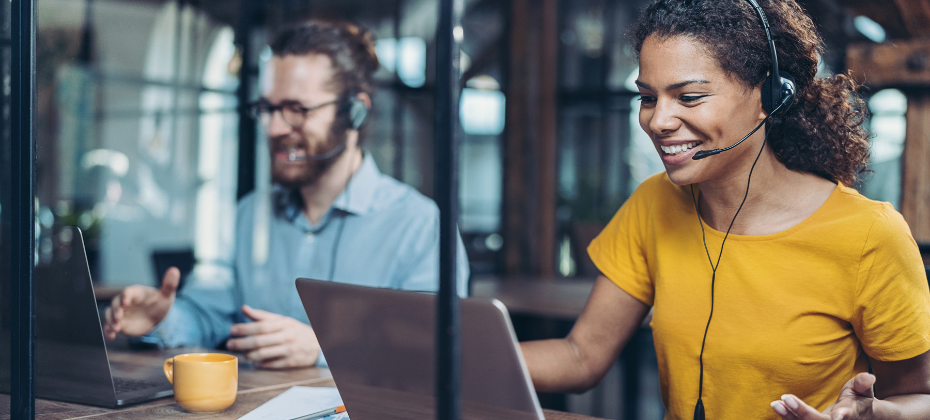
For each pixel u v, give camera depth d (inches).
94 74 267.7
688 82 37.4
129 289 56.7
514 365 30.5
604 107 284.2
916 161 139.3
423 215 69.5
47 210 239.9
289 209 72.5
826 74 44.1
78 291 43.4
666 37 38.1
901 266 39.2
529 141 287.4
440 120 26.5
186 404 41.5
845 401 33.9
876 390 42.4
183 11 262.2
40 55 257.3
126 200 268.2
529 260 286.7
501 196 292.0
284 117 65.4
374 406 34.8
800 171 42.5
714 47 37.3
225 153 263.6
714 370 43.1
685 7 38.5
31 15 37.2
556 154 290.0
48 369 45.4
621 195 285.3
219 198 264.2
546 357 47.7
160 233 266.4
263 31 227.6
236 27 238.1
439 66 26.5
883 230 39.1
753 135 39.9
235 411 42.1
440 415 26.8
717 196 42.7
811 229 40.6
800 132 41.2
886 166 150.8
